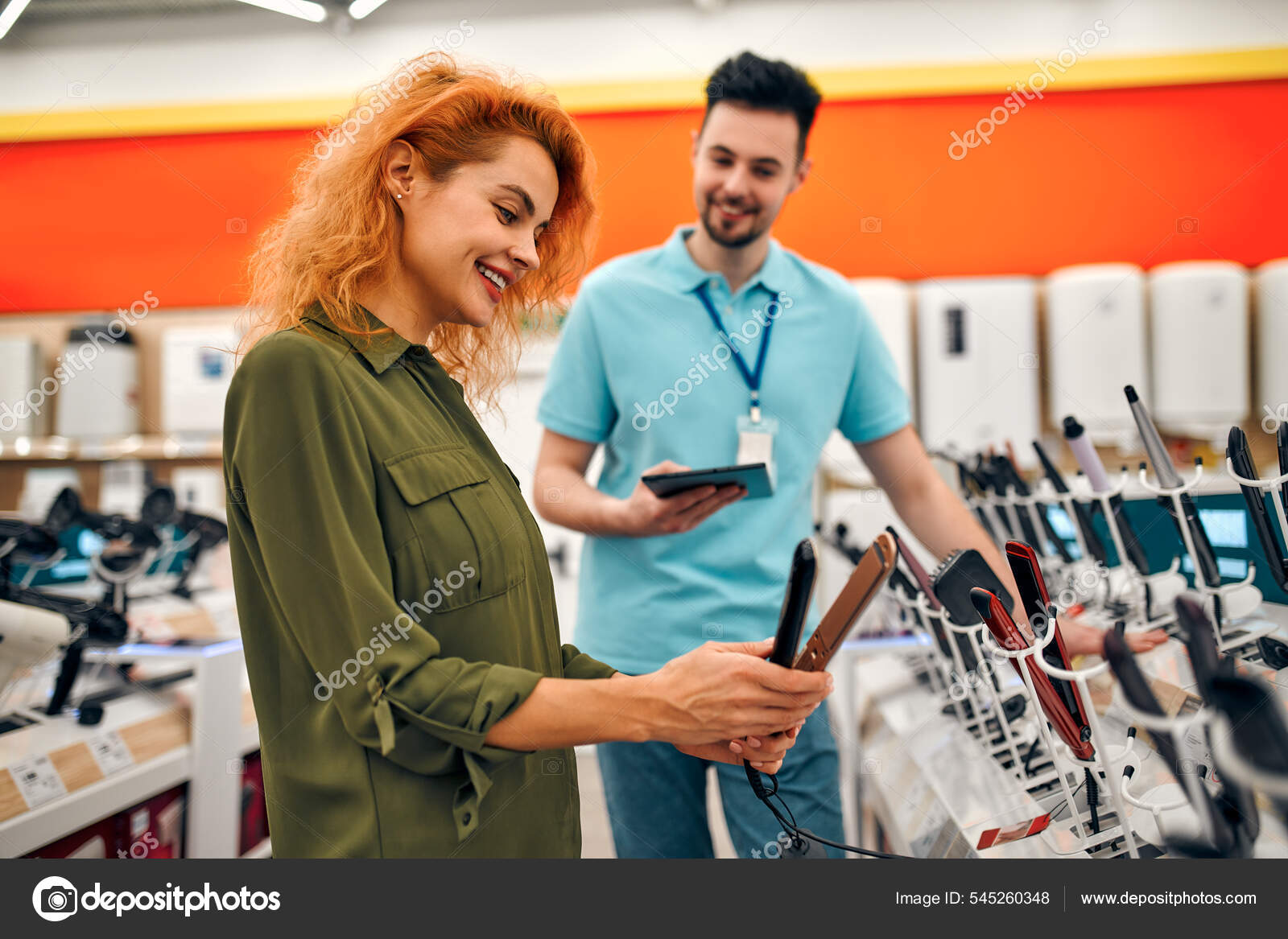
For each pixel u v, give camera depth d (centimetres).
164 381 344
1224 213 272
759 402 151
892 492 162
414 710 73
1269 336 253
